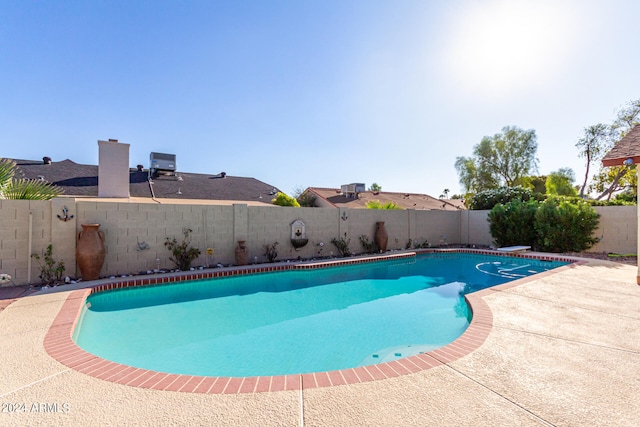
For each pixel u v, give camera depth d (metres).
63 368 4.55
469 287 12.69
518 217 20.58
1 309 7.52
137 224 12.70
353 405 3.62
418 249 21.52
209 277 12.58
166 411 3.51
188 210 13.88
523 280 10.48
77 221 11.51
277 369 5.96
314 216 17.91
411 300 10.85
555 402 3.64
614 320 6.54
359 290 12.15
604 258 16.12
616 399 3.69
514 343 5.41
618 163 9.97
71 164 28.50
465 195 45.41
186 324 8.41
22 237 10.42
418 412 3.46
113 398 3.77
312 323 8.55
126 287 10.91
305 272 14.55
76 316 7.01
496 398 3.73
